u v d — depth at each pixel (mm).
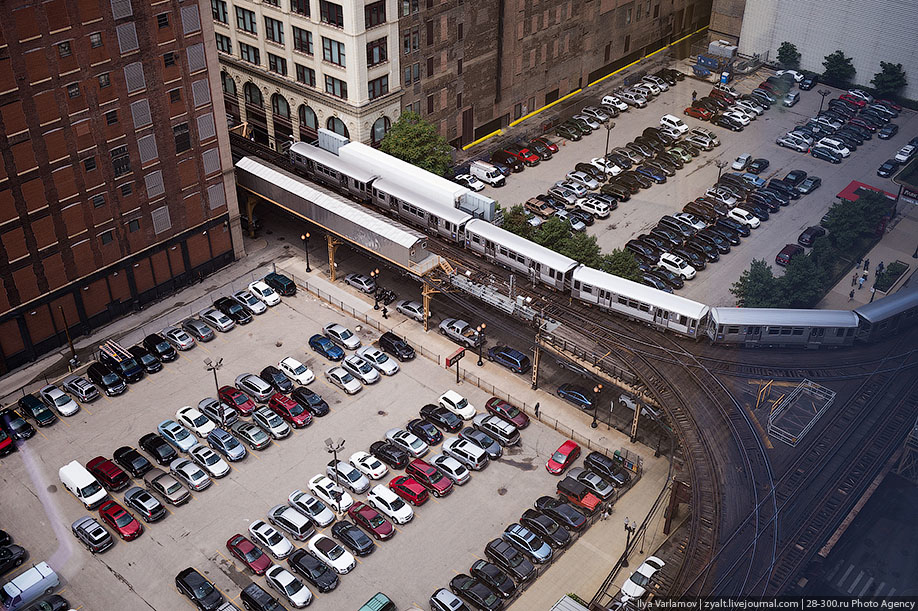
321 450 70750
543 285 79250
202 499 66438
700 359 59938
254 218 99375
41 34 67688
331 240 87062
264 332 83438
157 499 65250
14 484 67438
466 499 66500
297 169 97750
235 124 111750
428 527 64062
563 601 54594
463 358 80312
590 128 121000
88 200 76438
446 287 80625
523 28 113625
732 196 93938
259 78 104250
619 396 75562
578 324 73312
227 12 102938
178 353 80688
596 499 64500
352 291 88875
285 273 91312
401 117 98312
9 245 72312
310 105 100250
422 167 97625
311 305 87125
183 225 85625
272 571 58969
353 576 60156
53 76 69688
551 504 64438
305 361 80125
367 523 63094
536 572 59812
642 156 113625
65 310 79062
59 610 56938
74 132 72875
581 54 126875
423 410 73375
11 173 70062
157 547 62469
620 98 126188
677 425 57531
